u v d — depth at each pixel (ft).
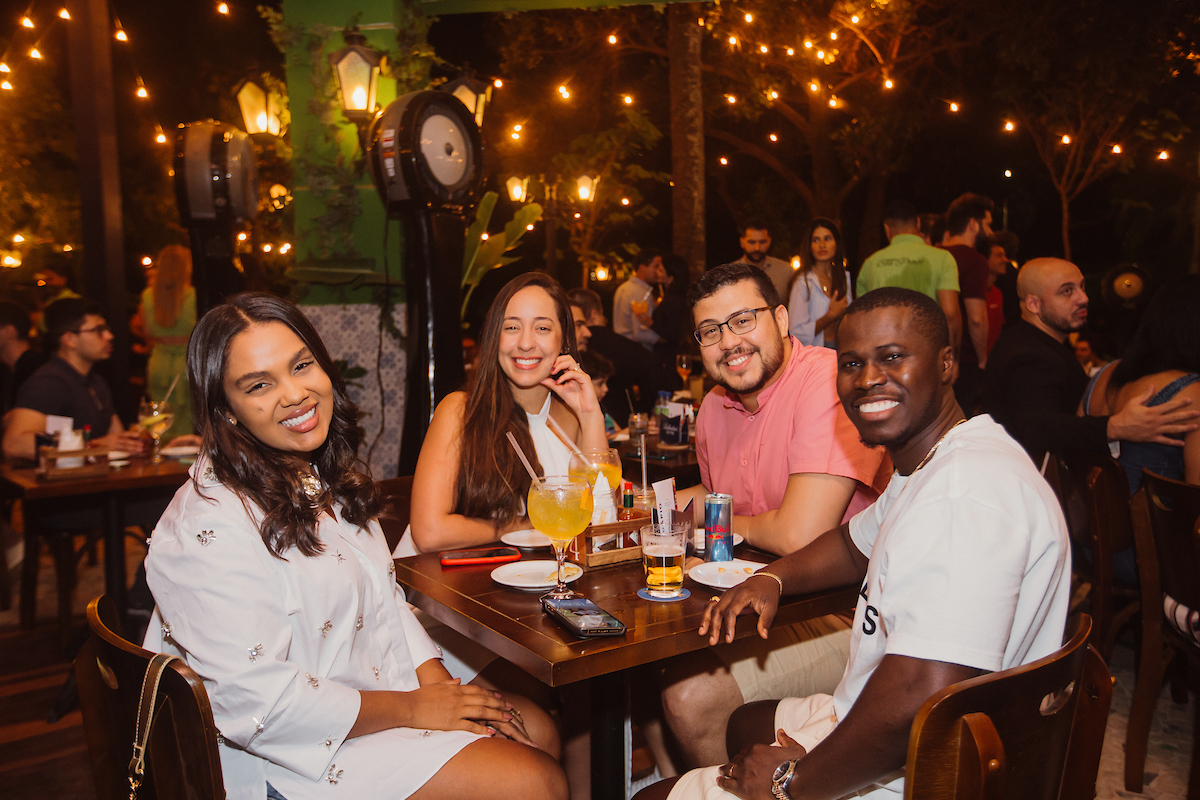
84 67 15.40
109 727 4.36
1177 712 9.85
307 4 15.56
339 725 4.86
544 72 41.24
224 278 14.85
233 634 4.68
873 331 4.55
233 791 4.87
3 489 10.98
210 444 5.16
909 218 15.94
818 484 7.01
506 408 7.82
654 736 7.66
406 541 8.16
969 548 3.86
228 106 33.06
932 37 36.06
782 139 45.24
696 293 7.73
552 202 29.94
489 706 5.46
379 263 15.76
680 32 28.63
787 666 6.72
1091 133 36.04
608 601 5.65
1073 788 4.06
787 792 4.38
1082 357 21.99
